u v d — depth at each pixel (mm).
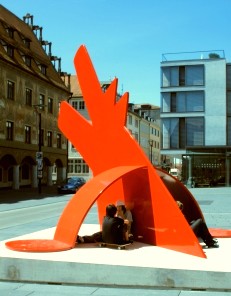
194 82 46469
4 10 49938
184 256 7480
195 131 46312
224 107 45812
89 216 17969
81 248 8203
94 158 9805
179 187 10117
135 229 9062
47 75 50500
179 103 46719
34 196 33625
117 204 8898
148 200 8711
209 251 8000
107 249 8102
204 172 44312
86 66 9945
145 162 8719
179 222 7922
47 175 49750
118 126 9336
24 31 52438
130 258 7305
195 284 6461
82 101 68625
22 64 43719
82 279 6930
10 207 23734
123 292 6449
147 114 100125
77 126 10117
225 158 44062
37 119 45906
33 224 15656
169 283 6559
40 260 7125
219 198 28250
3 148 38875
